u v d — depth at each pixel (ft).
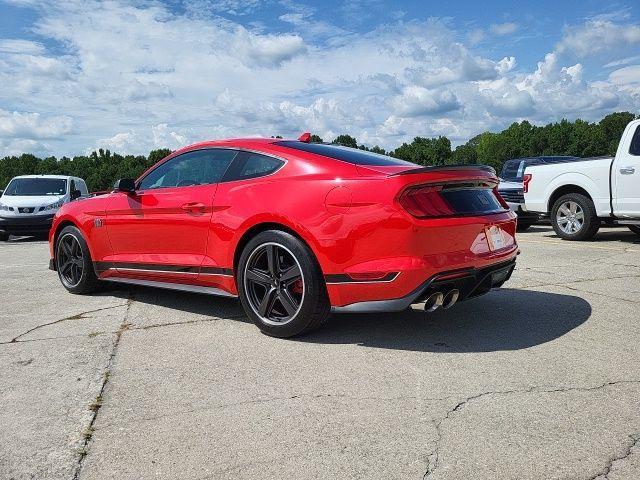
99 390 9.55
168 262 14.71
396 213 10.83
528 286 17.22
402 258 10.91
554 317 13.53
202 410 8.66
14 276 22.29
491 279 12.51
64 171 438.81
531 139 434.71
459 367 10.22
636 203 26.48
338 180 11.59
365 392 9.18
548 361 10.43
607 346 11.25
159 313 14.88
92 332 13.16
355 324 13.26
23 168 462.60
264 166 13.10
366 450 7.30
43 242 41.27
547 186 30.66
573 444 7.32
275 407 8.70
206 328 13.26
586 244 27.84
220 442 7.63
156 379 10.00
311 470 6.86
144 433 7.95
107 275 16.99
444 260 11.12
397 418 8.20
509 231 13.23
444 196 11.54
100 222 16.70
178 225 14.37
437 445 7.38
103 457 7.32
